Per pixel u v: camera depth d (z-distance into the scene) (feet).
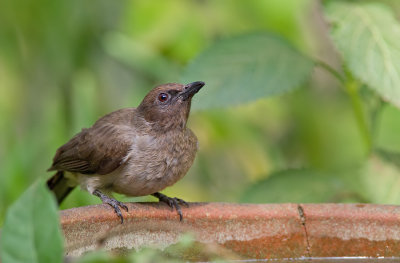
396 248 25.99
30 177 44.21
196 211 26.66
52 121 46.96
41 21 47.34
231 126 49.34
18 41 48.37
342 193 34.55
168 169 31.45
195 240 26.35
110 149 30.99
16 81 49.01
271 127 51.55
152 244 26.27
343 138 52.85
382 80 31.45
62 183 35.24
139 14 43.01
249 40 34.30
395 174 34.76
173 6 43.06
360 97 37.40
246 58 33.96
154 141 31.07
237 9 44.62
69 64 48.29
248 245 26.35
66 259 22.67
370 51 32.04
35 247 17.26
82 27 47.91
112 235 25.58
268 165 49.96
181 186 48.49
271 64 33.78
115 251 25.63
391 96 31.19
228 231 26.43
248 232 26.37
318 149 51.80
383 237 26.04
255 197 34.81
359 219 26.12
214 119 48.78
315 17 46.70
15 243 17.24
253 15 44.83
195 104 33.24
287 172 35.09
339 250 26.25
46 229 17.34
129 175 31.22
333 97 54.39
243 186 49.14
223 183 50.98
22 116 49.67
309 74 33.63
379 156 35.17
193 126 49.32
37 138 46.11
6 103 49.29
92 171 31.78
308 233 26.35
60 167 33.12
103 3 48.19
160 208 26.78
